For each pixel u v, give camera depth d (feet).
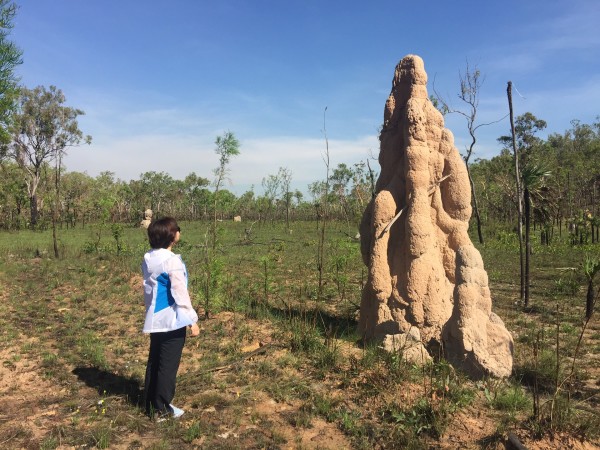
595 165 112.98
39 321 29.94
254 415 16.57
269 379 19.84
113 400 17.92
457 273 20.54
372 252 24.18
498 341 19.84
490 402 17.08
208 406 17.43
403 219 24.38
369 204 26.73
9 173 138.51
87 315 31.48
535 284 45.01
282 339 25.27
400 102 25.98
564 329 28.78
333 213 124.47
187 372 20.88
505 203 116.78
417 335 22.27
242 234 104.06
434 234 24.17
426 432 15.16
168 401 16.40
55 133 138.62
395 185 24.82
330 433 15.49
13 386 19.31
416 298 22.89
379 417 16.35
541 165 37.24
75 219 151.94
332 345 23.81
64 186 163.12
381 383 18.39
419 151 23.52
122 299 36.47
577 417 15.28
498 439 14.32
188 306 16.40
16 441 14.71
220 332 27.07
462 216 24.72
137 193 196.24
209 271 32.01
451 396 16.93
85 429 15.53
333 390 18.78
